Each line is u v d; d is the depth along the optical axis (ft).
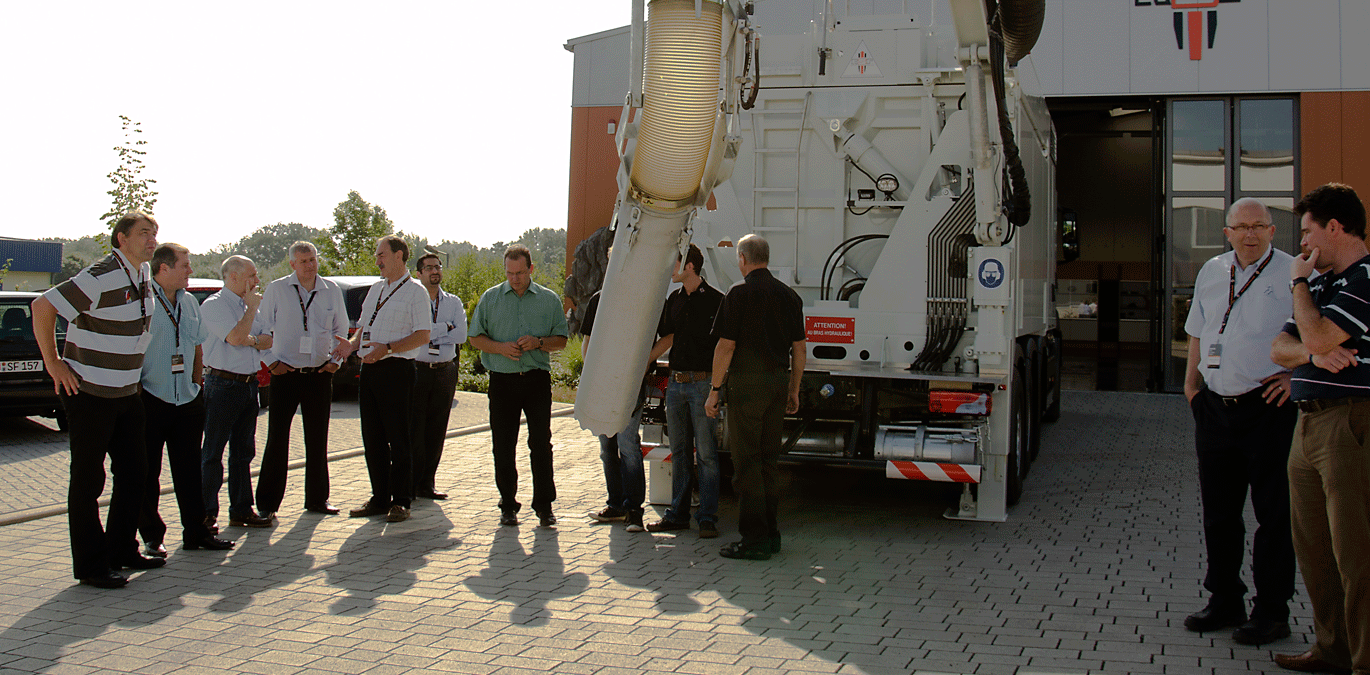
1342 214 12.95
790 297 20.39
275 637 14.98
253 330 23.02
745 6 17.31
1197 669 13.76
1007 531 22.65
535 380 22.88
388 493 23.98
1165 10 55.62
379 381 23.39
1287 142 55.31
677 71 15.71
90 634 15.08
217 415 21.80
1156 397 54.75
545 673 13.50
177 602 16.78
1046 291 35.04
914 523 23.48
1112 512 24.93
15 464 31.50
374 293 23.66
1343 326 12.55
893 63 24.86
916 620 15.94
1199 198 56.54
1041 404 33.14
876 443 23.04
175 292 19.93
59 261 190.60
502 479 22.90
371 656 14.15
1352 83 53.57
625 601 16.96
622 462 22.81
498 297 22.79
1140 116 80.28
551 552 20.45
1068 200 91.04
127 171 70.74
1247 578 18.99
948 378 22.67
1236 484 15.53
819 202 25.43
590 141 64.44
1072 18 56.75
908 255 23.50
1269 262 14.93
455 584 17.97
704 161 16.67
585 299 59.31
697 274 22.25
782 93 25.50
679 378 22.18
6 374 36.29
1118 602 17.06
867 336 23.61
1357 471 12.81
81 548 17.62
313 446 24.02
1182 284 56.90
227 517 23.82
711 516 21.93
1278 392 14.52
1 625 15.51
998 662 13.98
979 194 22.04
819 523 23.41
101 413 17.83
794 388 20.71
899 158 24.91
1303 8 54.19
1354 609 12.88
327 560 19.63
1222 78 55.11
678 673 13.51
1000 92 21.17
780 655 14.25
